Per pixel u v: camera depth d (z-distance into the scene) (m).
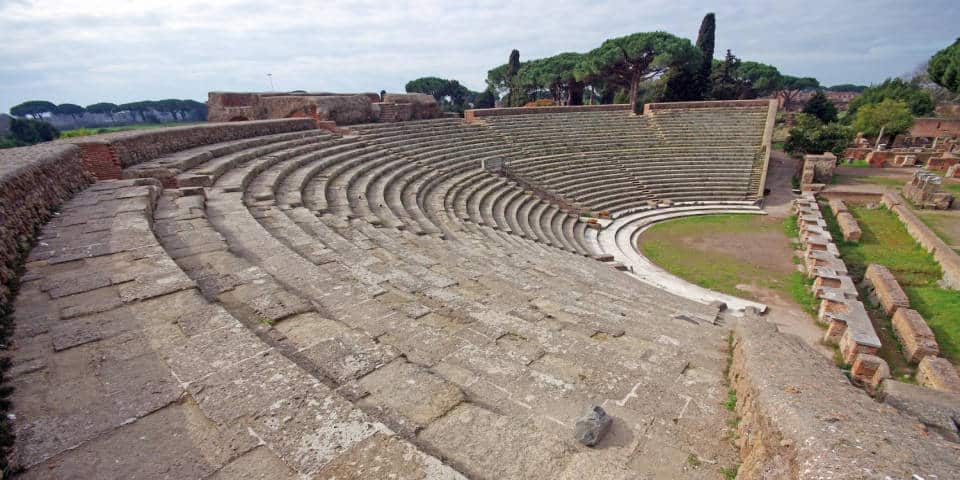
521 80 63.00
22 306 5.91
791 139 41.31
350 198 18.06
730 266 21.33
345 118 30.05
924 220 26.44
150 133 15.35
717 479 4.32
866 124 50.47
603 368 6.47
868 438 3.49
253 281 7.44
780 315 16.30
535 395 5.55
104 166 12.62
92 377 4.61
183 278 6.75
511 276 12.09
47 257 7.34
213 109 31.08
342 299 7.73
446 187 24.78
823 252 19.70
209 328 5.53
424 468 3.60
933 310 15.41
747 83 73.31
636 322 9.06
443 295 9.03
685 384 6.20
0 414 4.04
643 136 39.59
